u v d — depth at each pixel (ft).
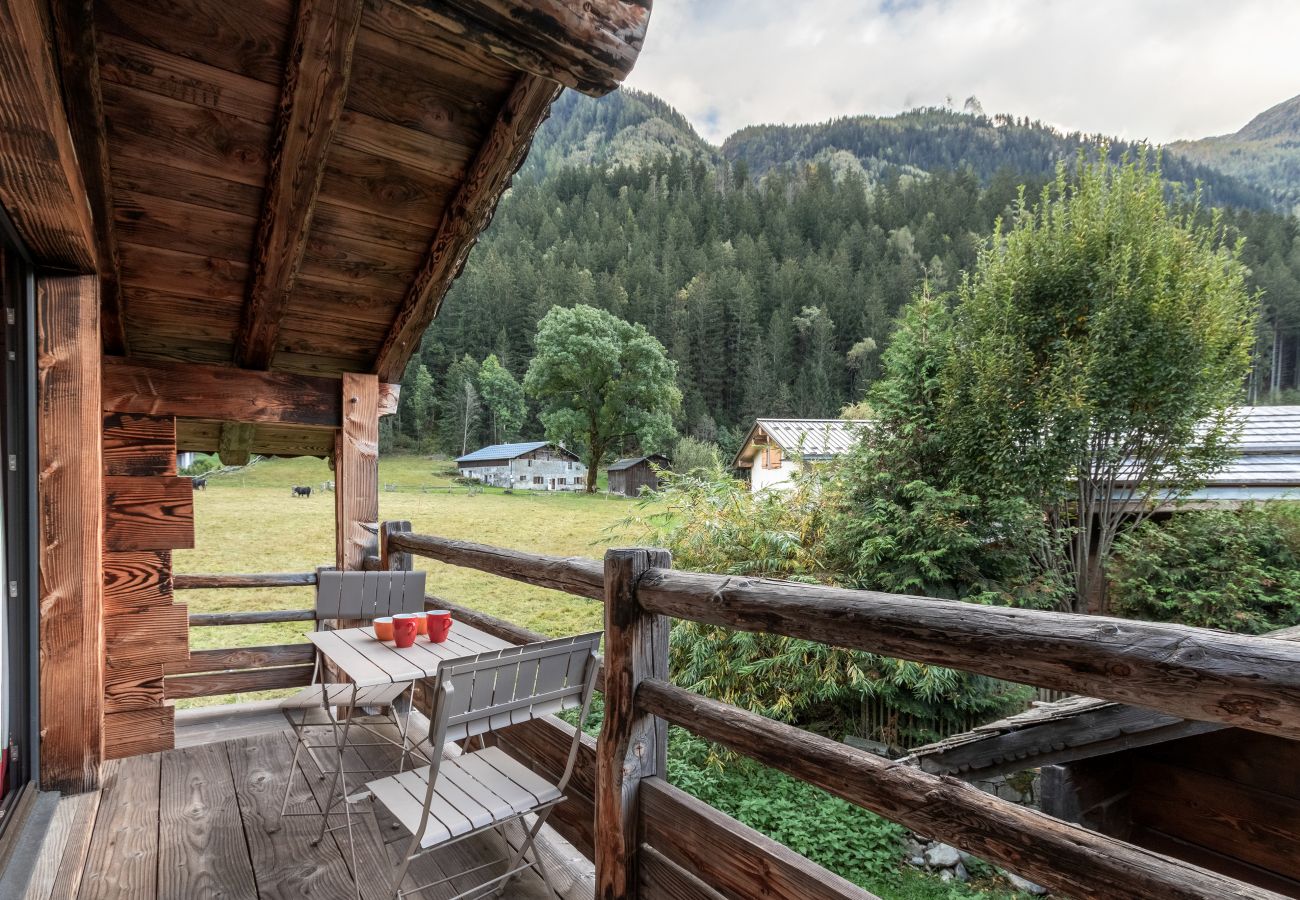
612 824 5.45
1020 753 11.27
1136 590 24.98
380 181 8.27
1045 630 2.85
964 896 14.40
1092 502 26.27
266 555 49.37
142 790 8.55
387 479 160.04
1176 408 25.22
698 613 4.75
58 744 8.29
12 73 3.72
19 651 7.92
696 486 23.80
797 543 21.59
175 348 10.34
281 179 7.43
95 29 6.03
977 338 26.22
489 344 242.58
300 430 12.21
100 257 8.14
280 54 6.60
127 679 9.49
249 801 8.27
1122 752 11.64
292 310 10.07
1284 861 9.67
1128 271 26.14
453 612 10.02
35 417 8.04
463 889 6.49
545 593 38.88
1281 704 2.13
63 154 4.94
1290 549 24.14
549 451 166.91
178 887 6.46
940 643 3.24
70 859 6.88
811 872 3.96
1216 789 10.49
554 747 7.39
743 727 4.36
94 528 8.36
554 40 3.88
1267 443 31.24
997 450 23.40
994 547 23.76
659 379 162.81
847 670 19.93
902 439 24.70
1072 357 25.18
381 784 5.75
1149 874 2.49
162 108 6.80
